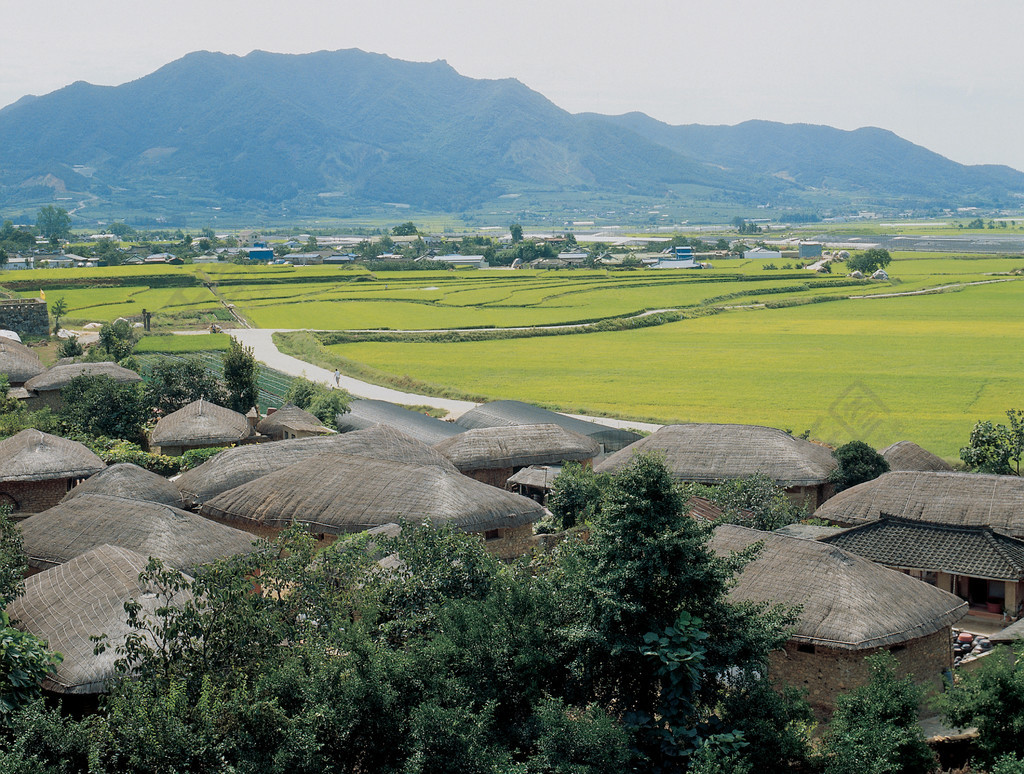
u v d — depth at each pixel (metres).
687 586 22.61
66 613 26.52
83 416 62.81
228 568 23.31
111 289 171.50
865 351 115.75
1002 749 22.66
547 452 55.84
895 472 43.84
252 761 19.17
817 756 22.67
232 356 71.88
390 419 70.38
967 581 36.97
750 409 83.44
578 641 22.25
